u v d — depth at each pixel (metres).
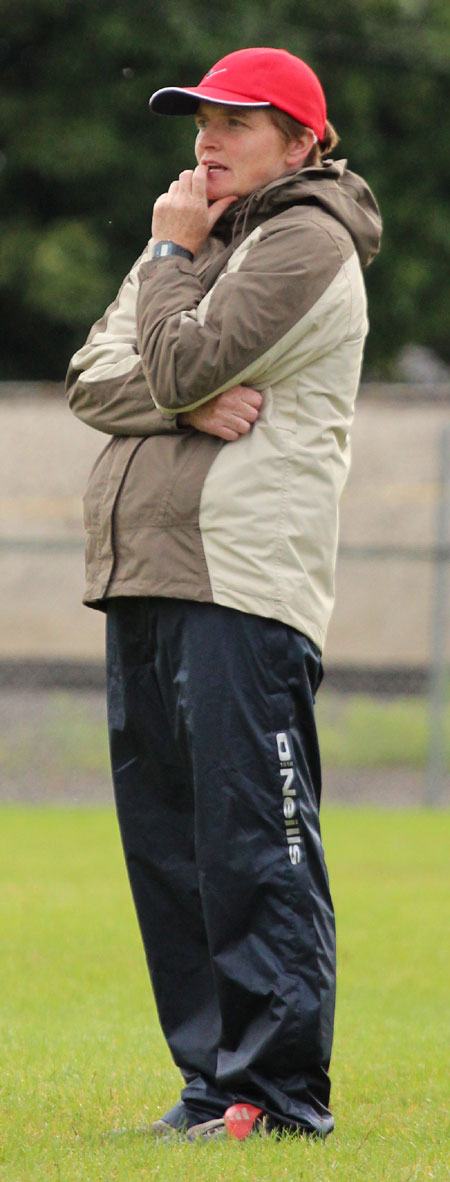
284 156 12.65
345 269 12.08
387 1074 15.25
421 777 45.47
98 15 69.25
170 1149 11.71
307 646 12.01
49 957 21.77
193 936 12.70
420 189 77.81
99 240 70.62
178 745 12.18
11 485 45.28
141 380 12.30
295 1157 11.31
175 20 68.88
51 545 42.00
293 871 11.73
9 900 26.48
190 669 11.84
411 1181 10.96
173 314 11.84
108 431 12.57
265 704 11.77
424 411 44.72
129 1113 13.38
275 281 11.72
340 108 75.19
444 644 42.22
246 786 11.71
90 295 68.56
